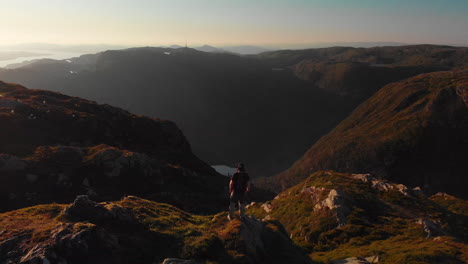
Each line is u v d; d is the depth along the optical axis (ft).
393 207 85.61
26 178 112.47
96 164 135.85
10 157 117.60
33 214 36.83
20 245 28.48
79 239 28.86
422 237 61.77
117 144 200.34
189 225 40.27
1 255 27.20
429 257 44.62
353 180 110.83
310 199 92.43
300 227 78.89
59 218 34.68
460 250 48.55
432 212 83.66
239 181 39.81
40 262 26.00
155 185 142.51
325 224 73.97
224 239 35.63
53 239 28.81
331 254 58.85
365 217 75.36
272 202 113.80
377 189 101.45
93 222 34.78
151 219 40.78
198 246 33.22
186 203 132.87
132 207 45.32
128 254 30.63
